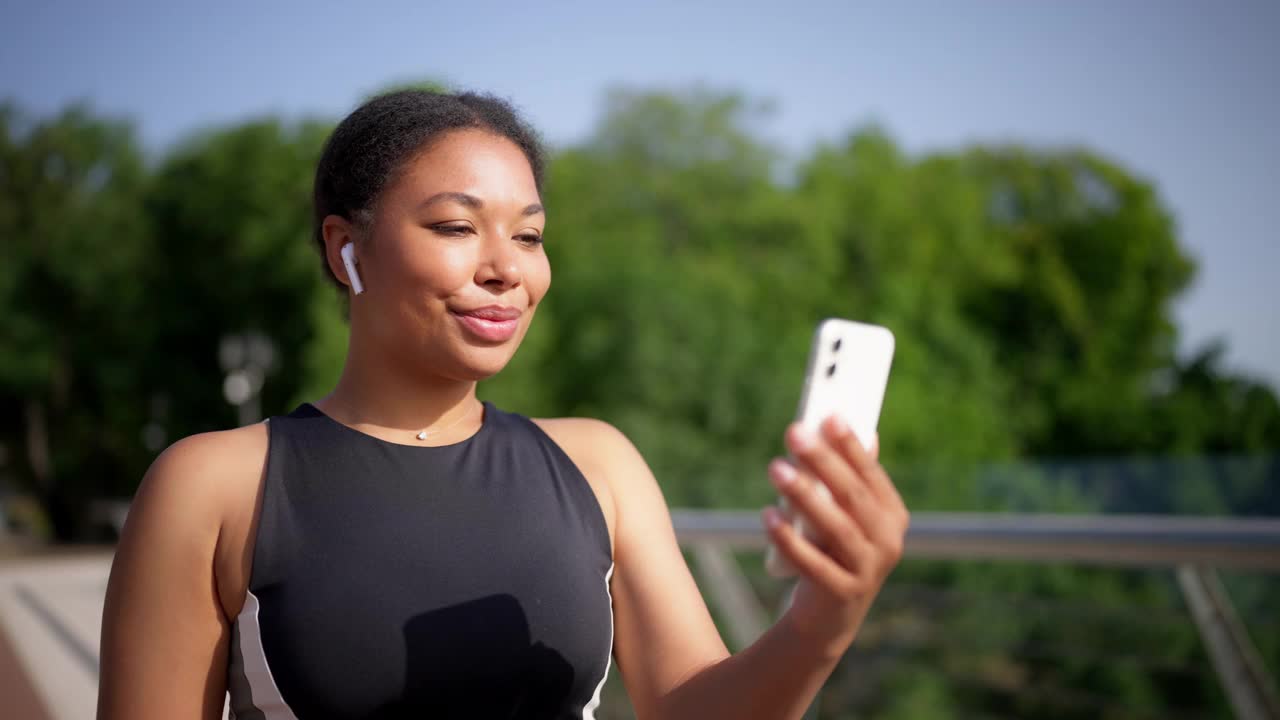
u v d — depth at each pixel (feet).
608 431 4.19
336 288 4.05
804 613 2.89
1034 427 91.04
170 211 83.87
